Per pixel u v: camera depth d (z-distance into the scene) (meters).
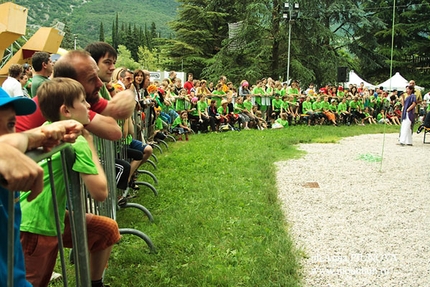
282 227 5.12
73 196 2.41
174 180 7.47
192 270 3.86
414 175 8.55
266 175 7.96
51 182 1.98
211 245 4.47
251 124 17.73
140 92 7.88
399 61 45.19
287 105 19.23
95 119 3.24
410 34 47.22
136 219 5.32
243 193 6.59
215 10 46.22
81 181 2.70
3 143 1.50
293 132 16.02
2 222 1.71
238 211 5.66
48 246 2.70
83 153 2.62
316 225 5.35
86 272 2.43
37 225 2.66
